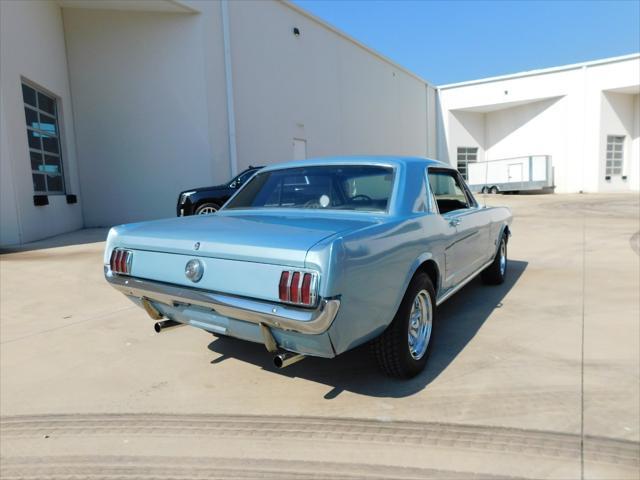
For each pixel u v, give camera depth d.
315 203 3.64
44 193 12.35
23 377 3.56
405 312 3.12
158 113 14.18
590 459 2.41
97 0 13.02
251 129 15.85
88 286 6.25
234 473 2.38
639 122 28.73
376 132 24.30
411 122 28.53
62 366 3.74
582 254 8.19
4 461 2.54
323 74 19.75
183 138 14.20
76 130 14.20
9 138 10.20
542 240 9.92
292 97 17.88
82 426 2.86
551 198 24.31
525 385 3.22
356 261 2.55
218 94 14.47
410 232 3.15
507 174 29.67
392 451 2.52
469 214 4.50
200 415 2.95
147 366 3.70
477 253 4.78
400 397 3.10
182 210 10.87
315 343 2.56
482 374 3.41
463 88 31.67
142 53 14.02
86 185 14.37
